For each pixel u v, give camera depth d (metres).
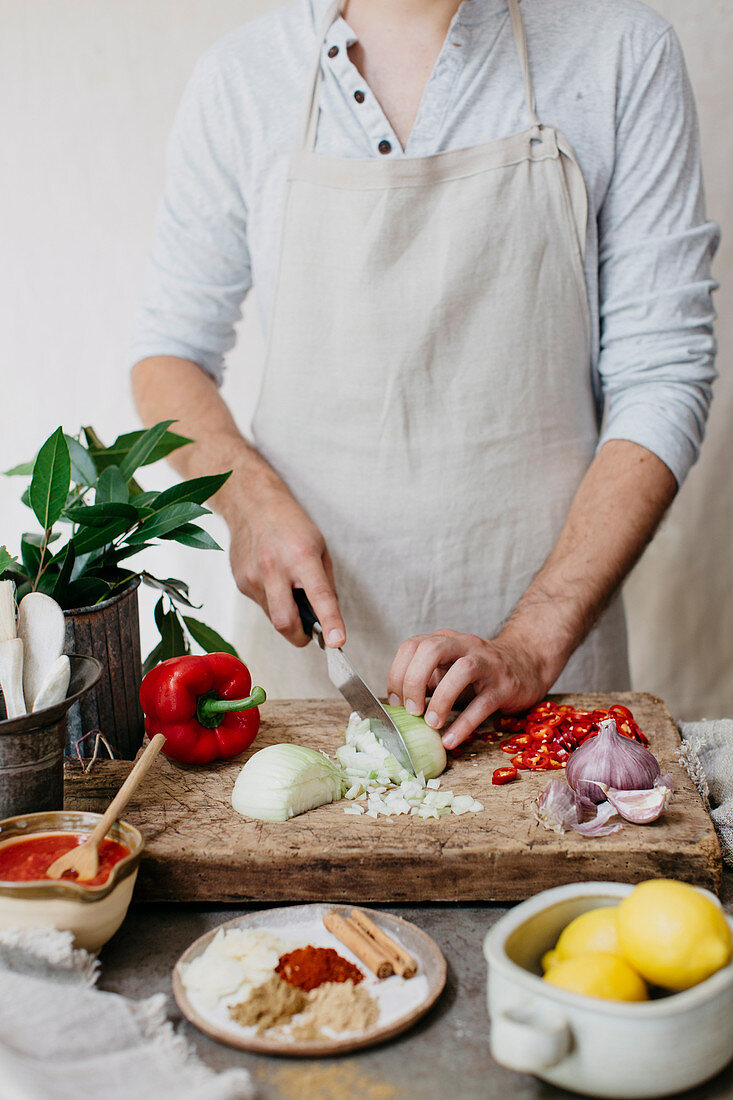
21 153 2.54
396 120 1.57
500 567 1.65
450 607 1.66
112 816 0.86
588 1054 0.65
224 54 1.64
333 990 0.77
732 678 2.68
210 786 1.09
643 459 1.47
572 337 1.59
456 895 0.94
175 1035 0.74
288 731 1.25
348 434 1.62
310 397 1.63
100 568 1.18
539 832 0.96
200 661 1.16
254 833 0.97
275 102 1.60
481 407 1.59
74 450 1.23
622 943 0.70
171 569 2.68
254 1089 0.68
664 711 1.29
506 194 1.52
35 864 0.84
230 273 1.77
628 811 0.97
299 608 1.38
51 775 0.94
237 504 1.52
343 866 0.93
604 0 1.55
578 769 1.04
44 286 2.63
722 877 0.97
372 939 0.84
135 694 1.20
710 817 1.00
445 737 1.15
